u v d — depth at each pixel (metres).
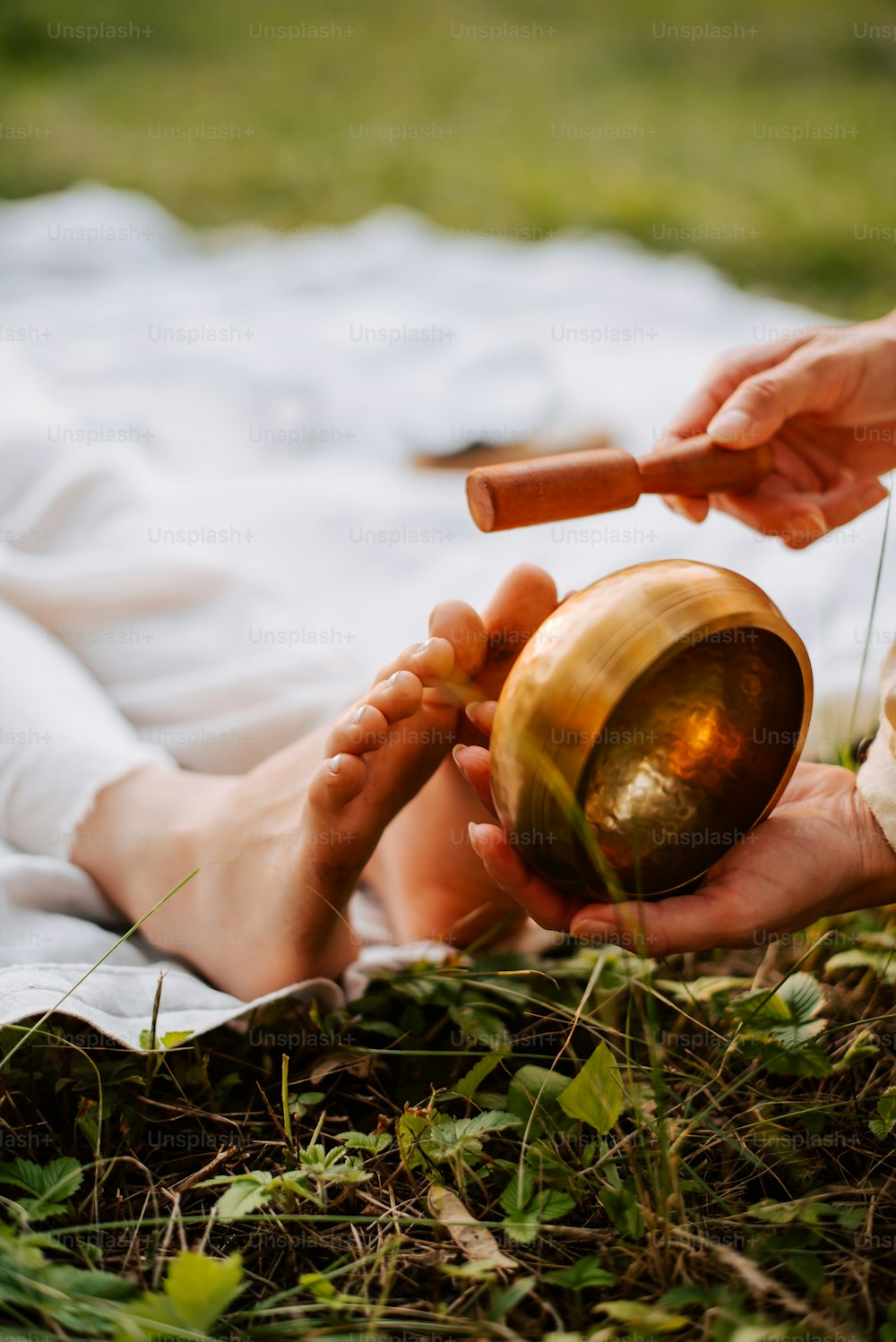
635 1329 0.77
